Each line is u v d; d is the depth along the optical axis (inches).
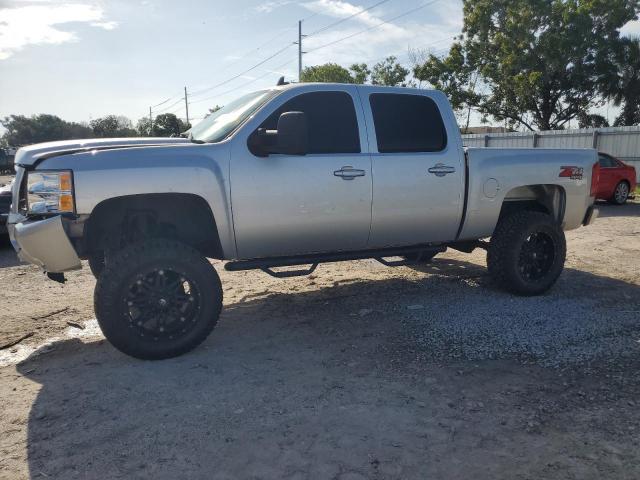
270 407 134.5
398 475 106.8
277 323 198.2
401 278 259.4
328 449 115.8
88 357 169.5
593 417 127.5
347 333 185.9
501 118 1390.3
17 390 147.1
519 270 222.4
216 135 183.2
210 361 163.9
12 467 111.4
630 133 764.0
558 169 228.8
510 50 1203.9
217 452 115.3
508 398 137.5
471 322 192.2
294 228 182.7
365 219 193.2
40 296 239.8
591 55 1179.9
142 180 160.4
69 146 175.8
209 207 170.1
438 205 205.6
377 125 196.1
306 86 188.2
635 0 1132.5
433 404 134.9
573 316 197.9
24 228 157.3
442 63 1326.3
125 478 106.8
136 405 136.7
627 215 502.3
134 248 159.9
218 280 169.8
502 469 108.4
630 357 161.5
